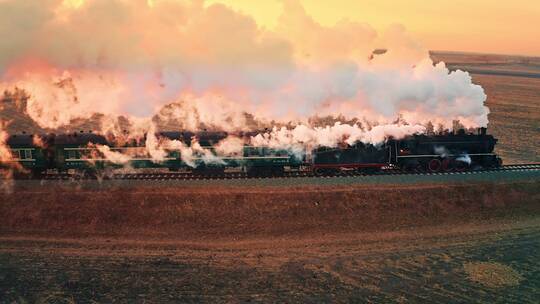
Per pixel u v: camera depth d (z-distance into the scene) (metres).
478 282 31.12
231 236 36.16
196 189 40.06
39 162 43.72
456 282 31.09
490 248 35.38
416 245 35.59
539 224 39.00
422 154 45.69
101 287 30.06
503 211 40.53
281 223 37.56
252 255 33.91
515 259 33.91
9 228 37.03
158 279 30.95
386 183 42.09
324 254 34.19
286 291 29.83
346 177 43.19
